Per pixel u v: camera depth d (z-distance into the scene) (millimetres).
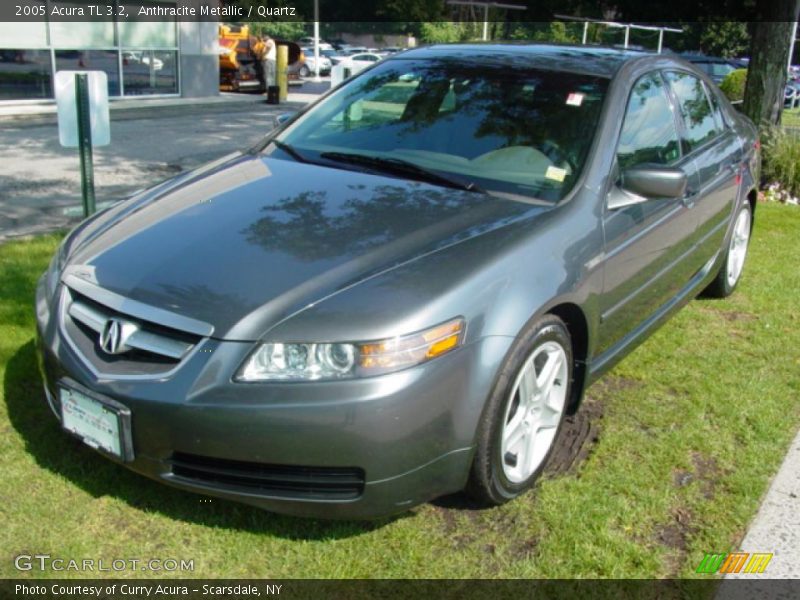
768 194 9234
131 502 2893
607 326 3488
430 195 3291
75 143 5605
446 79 4023
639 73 4004
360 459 2492
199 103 16953
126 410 2561
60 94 5496
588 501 3041
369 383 2449
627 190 3482
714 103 4992
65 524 2754
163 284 2707
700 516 3016
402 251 2830
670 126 4195
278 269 2727
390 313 2523
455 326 2590
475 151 3586
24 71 14117
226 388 2467
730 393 4027
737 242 5418
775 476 3305
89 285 2824
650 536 2885
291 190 3357
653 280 3895
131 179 8398
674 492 3150
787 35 9547
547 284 2904
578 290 3080
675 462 3355
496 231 3000
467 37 44656
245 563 2641
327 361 2459
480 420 2689
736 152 5000
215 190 3436
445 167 3527
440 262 2764
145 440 2572
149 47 16359
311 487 2562
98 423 2652
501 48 4285
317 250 2832
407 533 2824
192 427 2488
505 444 2889
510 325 2725
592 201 3326
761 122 9742
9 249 5473
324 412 2436
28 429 3301
